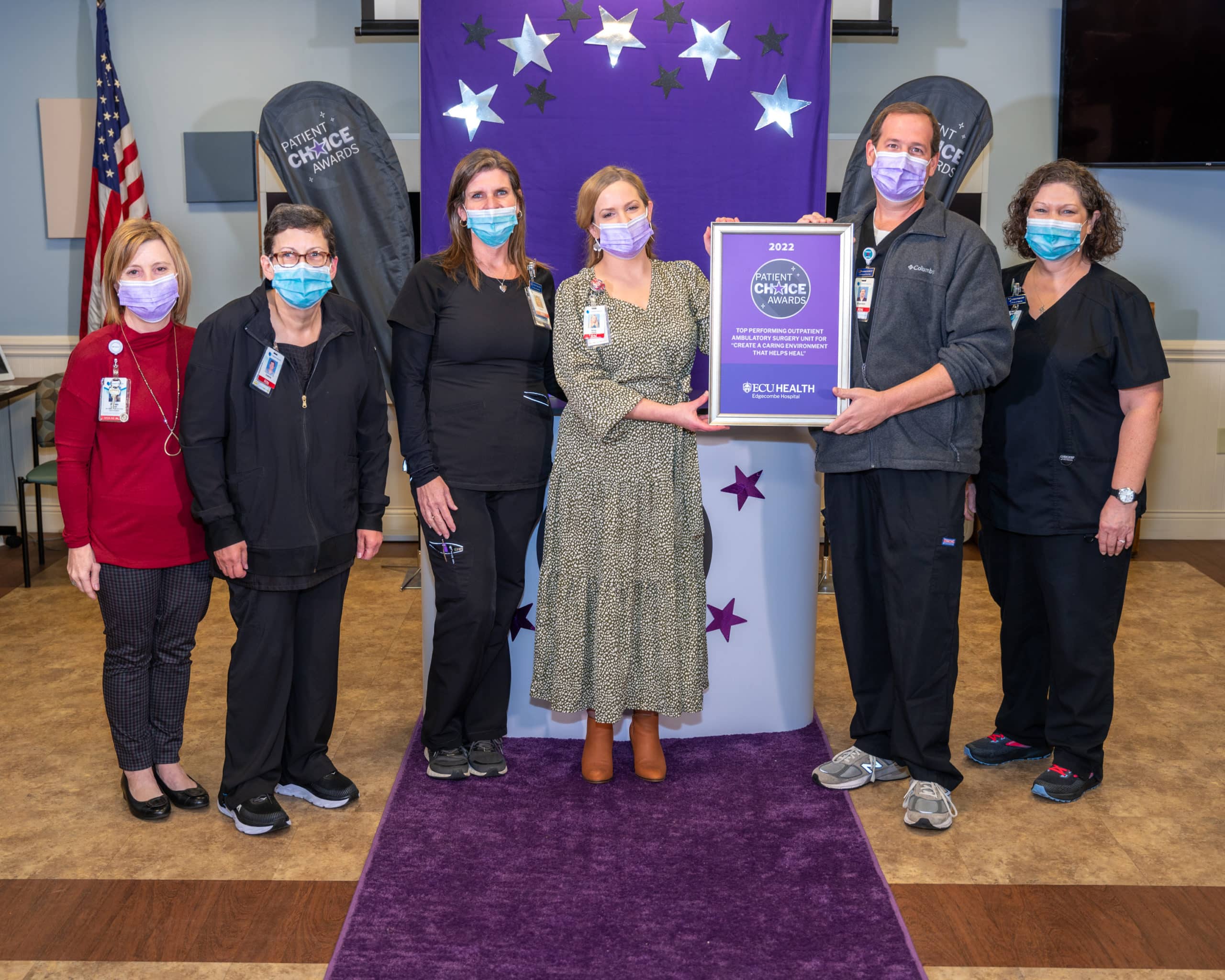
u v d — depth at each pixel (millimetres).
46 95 5379
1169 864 2500
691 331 2727
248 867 2480
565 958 2121
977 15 5340
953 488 2582
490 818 2691
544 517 2943
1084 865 2494
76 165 5402
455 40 3330
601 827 2650
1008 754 3045
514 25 3322
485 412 2711
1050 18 5348
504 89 3352
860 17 5012
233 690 2598
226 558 2467
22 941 2189
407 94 5348
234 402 2445
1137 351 2637
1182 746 3172
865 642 2809
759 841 2580
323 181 4449
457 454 2709
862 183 4141
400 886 2377
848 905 2311
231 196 5406
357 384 2588
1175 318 5566
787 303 2604
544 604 2820
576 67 3340
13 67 5352
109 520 2520
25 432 5648
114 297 2479
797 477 3096
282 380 2467
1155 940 2203
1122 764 3049
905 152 2469
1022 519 2762
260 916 2285
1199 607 4539
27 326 5566
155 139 5395
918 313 2559
